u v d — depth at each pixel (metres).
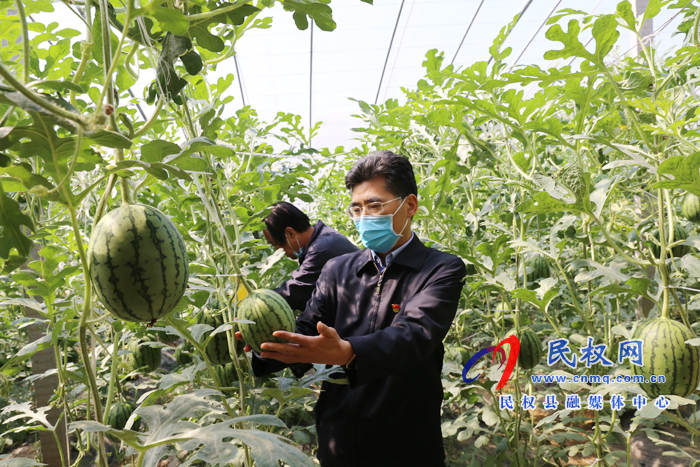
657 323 1.81
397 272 1.99
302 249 3.27
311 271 2.85
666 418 3.02
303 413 3.25
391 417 1.93
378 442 1.95
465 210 3.91
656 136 1.95
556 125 2.10
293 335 1.33
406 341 1.52
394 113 3.60
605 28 1.74
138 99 2.31
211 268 2.15
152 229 1.08
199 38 1.20
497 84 2.03
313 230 3.20
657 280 1.92
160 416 1.29
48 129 0.89
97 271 1.05
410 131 3.66
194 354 2.45
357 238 5.21
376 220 1.93
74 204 0.97
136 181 1.39
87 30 1.02
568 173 1.83
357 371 1.43
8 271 1.28
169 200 2.92
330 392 2.08
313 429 2.95
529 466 2.78
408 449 1.95
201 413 2.47
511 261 3.80
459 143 2.93
